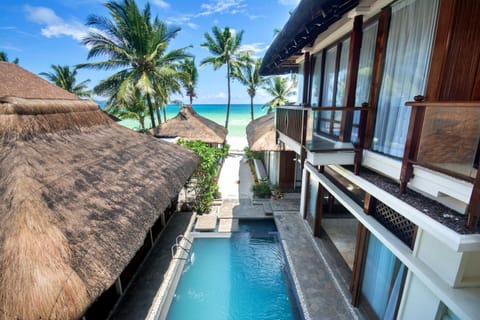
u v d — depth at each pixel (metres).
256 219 9.81
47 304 2.43
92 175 4.78
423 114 2.94
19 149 4.21
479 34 2.68
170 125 17.16
